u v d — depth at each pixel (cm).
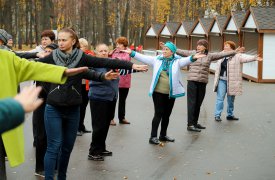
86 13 6975
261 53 2466
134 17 7625
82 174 721
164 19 7488
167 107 946
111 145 920
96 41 7438
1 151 422
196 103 1086
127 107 1445
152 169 759
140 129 1089
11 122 196
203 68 1071
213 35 3216
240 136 1032
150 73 2973
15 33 7131
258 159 833
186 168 768
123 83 1134
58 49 598
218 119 1227
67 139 623
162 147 912
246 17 2684
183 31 3747
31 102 207
